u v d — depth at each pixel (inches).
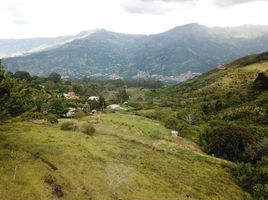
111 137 3371.1
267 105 5851.4
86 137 3031.5
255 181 2849.4
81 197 1523.1
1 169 1592.0
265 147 3654.0
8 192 1360.7
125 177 1989.4
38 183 1518.2
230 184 2775.6
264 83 7091.5
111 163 2255.2
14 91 2188.7
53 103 5182.1
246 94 7126.0
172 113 5989.2
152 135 3939.5
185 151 3550.7
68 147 2411.4
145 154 2915.8
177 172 2591.0
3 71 2112.5
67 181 1664.6
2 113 2087.8
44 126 3297.2
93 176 1873.8
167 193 1990.7
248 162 3449.8
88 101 6835.6
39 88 7440.9
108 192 1701.5
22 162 1780.3
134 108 6747.1
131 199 1710.1
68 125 3314.5
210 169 3043.8
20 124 3122.5
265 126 4916.3
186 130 4781.0
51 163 1905.8
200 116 6048.2
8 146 2076.8
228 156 3855.8
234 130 3959.2
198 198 2102.6
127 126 4153.5
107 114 5241.1
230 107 6530.5
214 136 4190.5
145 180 2108.8
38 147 2202.3
